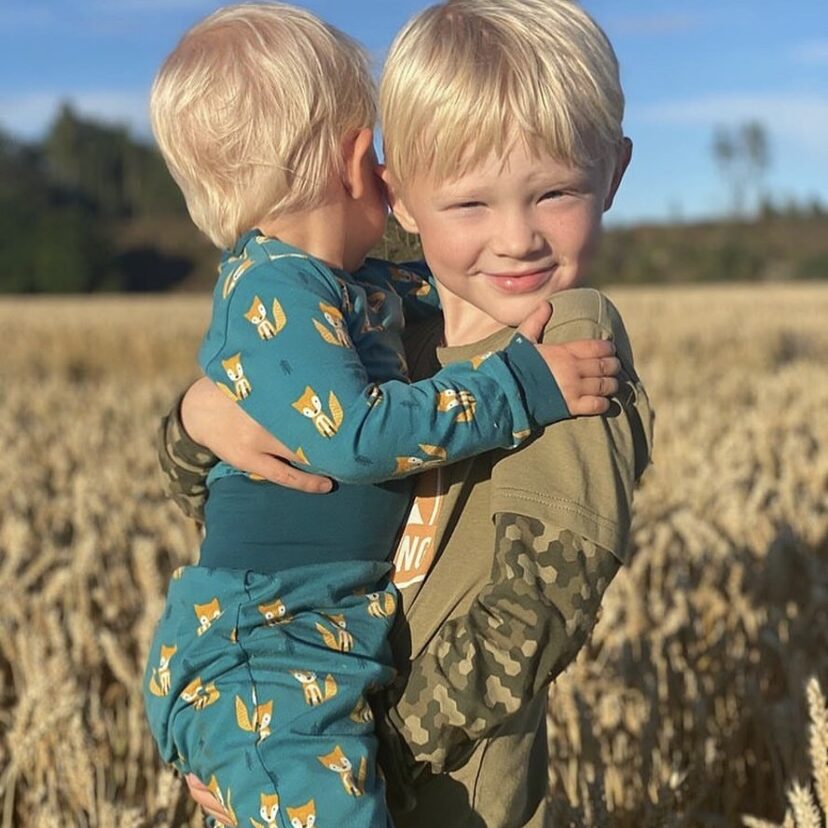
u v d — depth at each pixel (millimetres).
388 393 1683
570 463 1667
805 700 3311
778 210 97562
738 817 3463
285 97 1829
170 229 92062
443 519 1781
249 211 1866
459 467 1799
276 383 1722
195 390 1990
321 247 1884
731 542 5043
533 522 1650
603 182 1766
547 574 1631
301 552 1782
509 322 1798
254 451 1824
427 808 1775
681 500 5969
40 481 7246
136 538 5336
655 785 3072
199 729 1735
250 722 1688
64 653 3451
